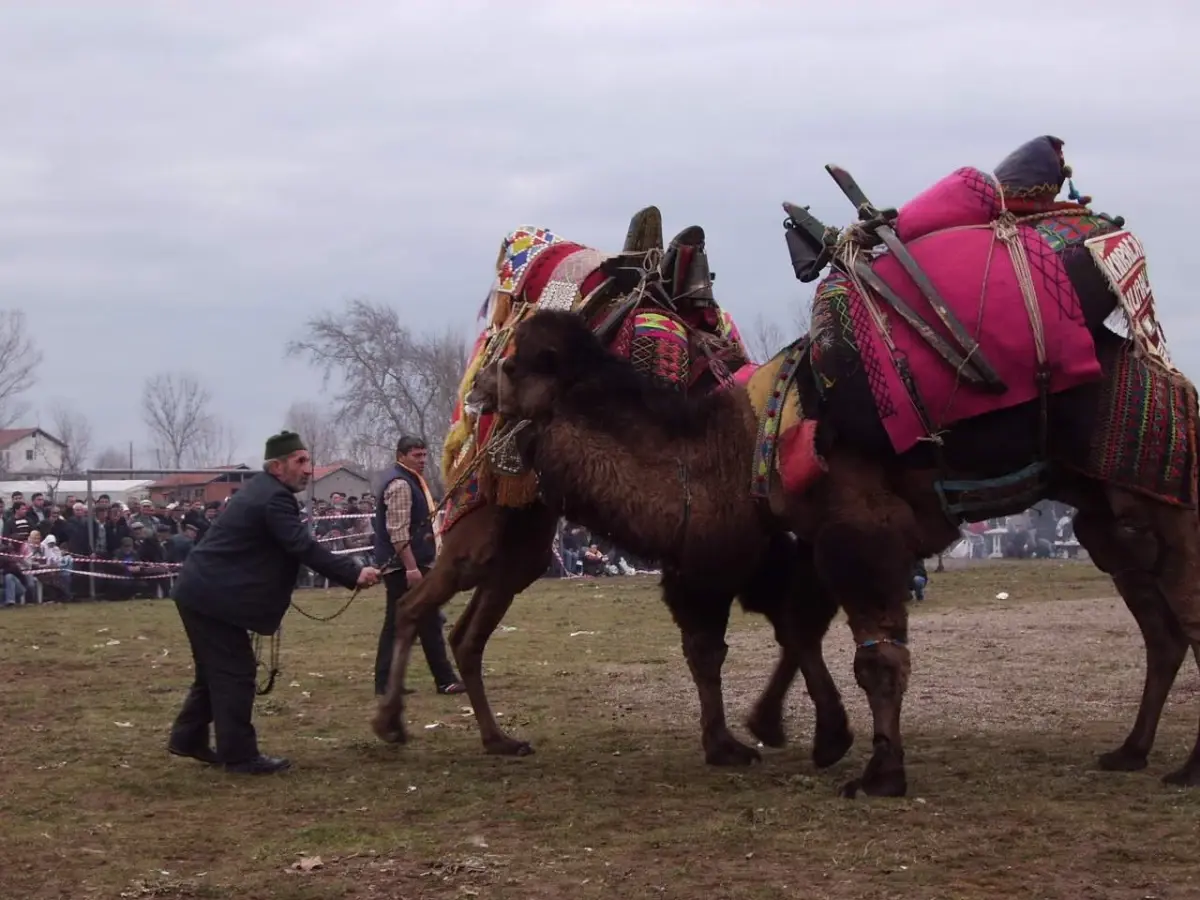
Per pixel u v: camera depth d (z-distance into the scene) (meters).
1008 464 6.81
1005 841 5.85
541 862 5.77
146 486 40.31
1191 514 6.75
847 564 6.74
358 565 8.20
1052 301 6.59
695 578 7.27
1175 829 5.95
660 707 10.38
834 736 7.65
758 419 7.17
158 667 13.57
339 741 9.11
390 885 5.49
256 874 5.71
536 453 7.48
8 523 24.25
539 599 22.48
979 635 14.64
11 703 10.96
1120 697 9.98
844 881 5.37
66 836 6.45
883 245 7.07
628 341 8.03
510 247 8.78
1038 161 6.96
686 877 5.49
